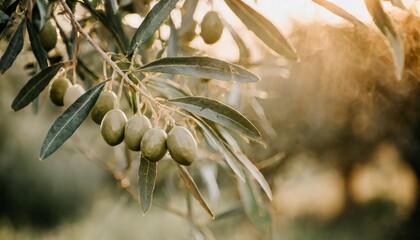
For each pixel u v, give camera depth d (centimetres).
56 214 1334
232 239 655
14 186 1280
